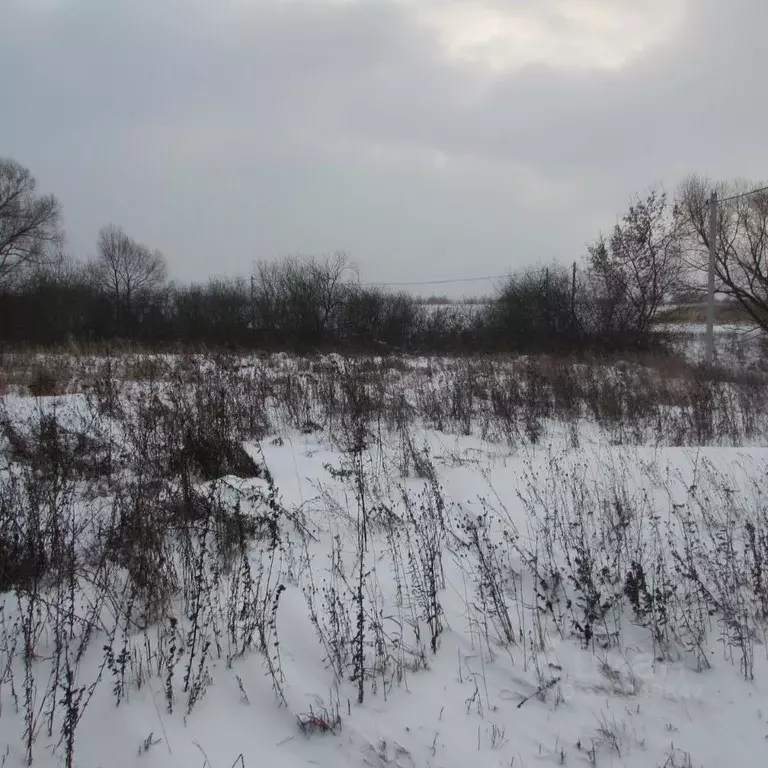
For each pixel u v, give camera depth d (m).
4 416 7.01
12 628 3.71
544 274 24.81
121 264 35.25
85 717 3.15
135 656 3.59
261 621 3.84
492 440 8.95
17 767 2.83
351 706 3.43
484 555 5.06
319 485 6.34
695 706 3.56
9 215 30.48
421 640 4.08
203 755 2.96
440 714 3.39
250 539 5.08
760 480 6.43
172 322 25.80
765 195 23.73
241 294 25.55
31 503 4.42
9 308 25.83
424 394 10.79
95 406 7.99
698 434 9.32
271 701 3.39
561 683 3.73
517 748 3.20
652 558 5.03
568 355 19.78
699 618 4.34
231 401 9.01
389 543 5.25
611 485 6.23
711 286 20.27
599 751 3.20
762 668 3.85
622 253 23.67
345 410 9.22
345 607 4.31
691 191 24.73
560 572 4.85
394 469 7.05
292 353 19.52
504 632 4.18
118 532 4.52
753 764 3.13
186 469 5.57
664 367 15.48
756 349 23.02
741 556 5.04
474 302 28.66
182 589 4.31
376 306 23.27
